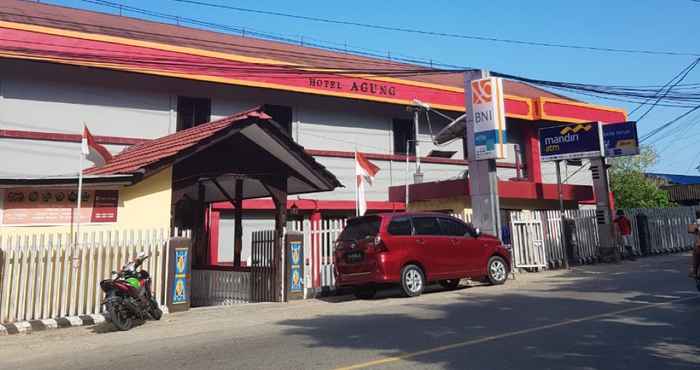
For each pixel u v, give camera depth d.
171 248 10.80
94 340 8.21
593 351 6.13
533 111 27.59
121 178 10.55
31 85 17.67
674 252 22.66
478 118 15.23
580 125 19.77
